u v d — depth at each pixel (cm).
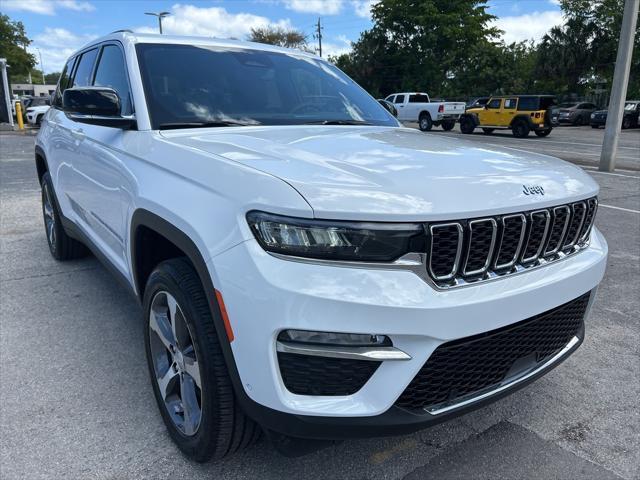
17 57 4034
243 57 336
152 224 226
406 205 171
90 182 331
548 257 216
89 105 261
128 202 258
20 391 279
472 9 4322
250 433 205
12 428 248
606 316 387
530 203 197
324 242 167
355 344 169
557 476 223
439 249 177
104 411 263
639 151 1645
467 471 225
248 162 197
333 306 164
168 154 233
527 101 2222
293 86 336
